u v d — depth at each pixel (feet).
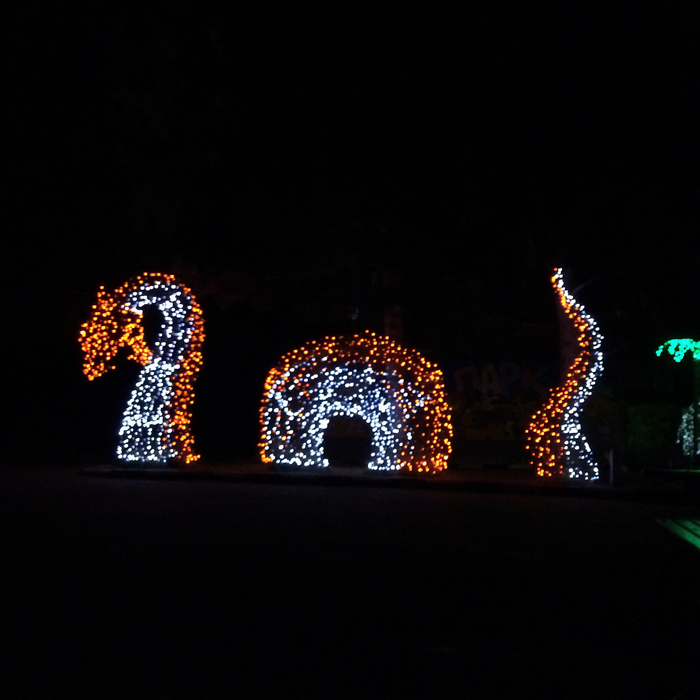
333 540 44.96
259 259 88.38
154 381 80.48
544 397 91.71
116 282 96.32
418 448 77.71
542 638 29.12
